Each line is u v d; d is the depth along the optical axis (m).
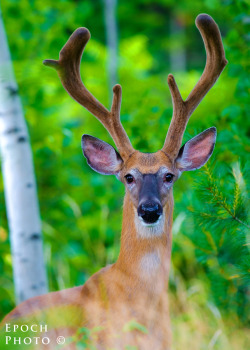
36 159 14.98
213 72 9.84
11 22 16.03
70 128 15.12
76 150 15.46
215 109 14.08
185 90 16.50
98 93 17.95
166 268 9.01
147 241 8.92
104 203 14.66
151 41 27.62
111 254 13.40
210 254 10.53
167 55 30.09
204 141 9.62
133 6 25.58
